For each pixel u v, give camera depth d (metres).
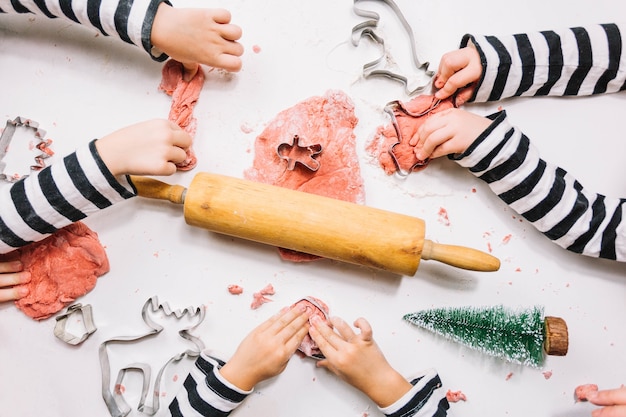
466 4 0.95
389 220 0.81
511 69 0.87
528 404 0.91
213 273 0.91
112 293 0.91
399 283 0.91
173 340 0.90
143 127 0.81
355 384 0.84
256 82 0.93
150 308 0.90
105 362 0.89
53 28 0.94
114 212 0.91
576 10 0.95
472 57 0.87
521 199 0.86
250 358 0.82
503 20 0.95
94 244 0.88
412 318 0.90
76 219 0.84
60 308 0.90
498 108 0.93
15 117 0.92
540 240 0.93
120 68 0.93
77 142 0.92
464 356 0.91
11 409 0.90
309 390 0.90
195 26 0.84
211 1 0.94
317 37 0.94
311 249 0.83
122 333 0.90
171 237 0.91
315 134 0.89
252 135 0.93
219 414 0.84
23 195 0.80
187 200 0.81
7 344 0.90
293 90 0.94
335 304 0.91
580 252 0.89
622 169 0.93
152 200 0.91
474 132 0.84
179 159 0.84
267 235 0.82
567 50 0.88
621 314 0.92
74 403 0.90
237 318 0.91
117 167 0.80
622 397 0.81
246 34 0.94
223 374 0.83
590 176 0.94
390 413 0.83
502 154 0.83
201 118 0.93
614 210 0.87
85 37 0.94
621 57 0.89
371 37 0.94
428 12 0.95
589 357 0.92
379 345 0.91
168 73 0.92
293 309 0.86
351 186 0.89
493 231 0.92
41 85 0.93
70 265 0.88
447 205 0.92
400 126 0.90
